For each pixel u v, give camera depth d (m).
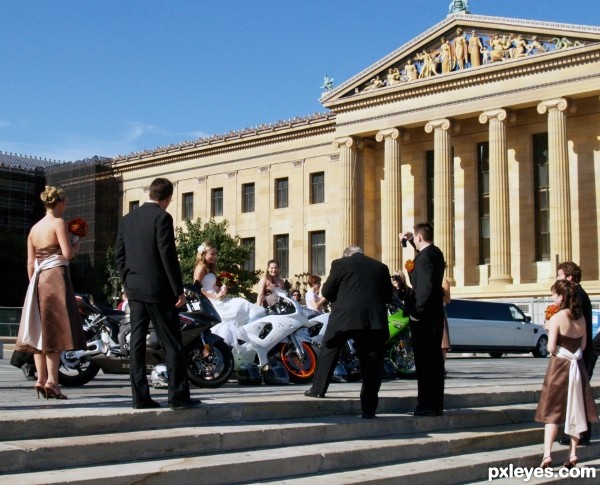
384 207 60.00
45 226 11.92
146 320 10.93
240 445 10.23
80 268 82.69
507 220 53.69
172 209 78.12
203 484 8.96
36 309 11.89
